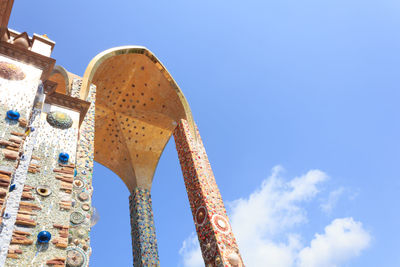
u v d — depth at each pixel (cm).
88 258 506
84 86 871
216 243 794
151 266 1007
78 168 646
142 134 1369
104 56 1033
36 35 631
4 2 525
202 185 947
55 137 602
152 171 1352
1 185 395
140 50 1176
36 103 575
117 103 1305
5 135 449
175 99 1258
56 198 505
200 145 1129
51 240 446
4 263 381
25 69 555
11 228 415
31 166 525
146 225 1133
